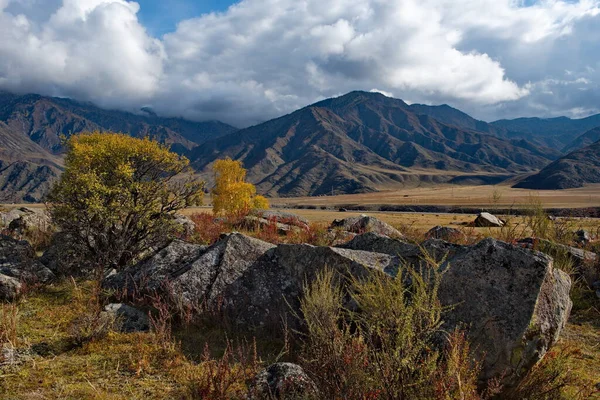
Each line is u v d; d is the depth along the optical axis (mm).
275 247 8438
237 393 4820
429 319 4277
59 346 6090
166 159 10742
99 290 8211
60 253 10133
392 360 3811
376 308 4164
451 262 5773
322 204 194625
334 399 3936
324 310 4941
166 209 11062
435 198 196875
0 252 9703
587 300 8734
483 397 4707
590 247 11500
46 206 10250
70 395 4664
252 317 7234
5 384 4855
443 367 4184
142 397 4688
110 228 10047
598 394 4820
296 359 5910
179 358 5809
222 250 8383
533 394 4672
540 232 11648
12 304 7617
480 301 5207
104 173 9984
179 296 7516
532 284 5086
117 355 5848
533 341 4805
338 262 7090
